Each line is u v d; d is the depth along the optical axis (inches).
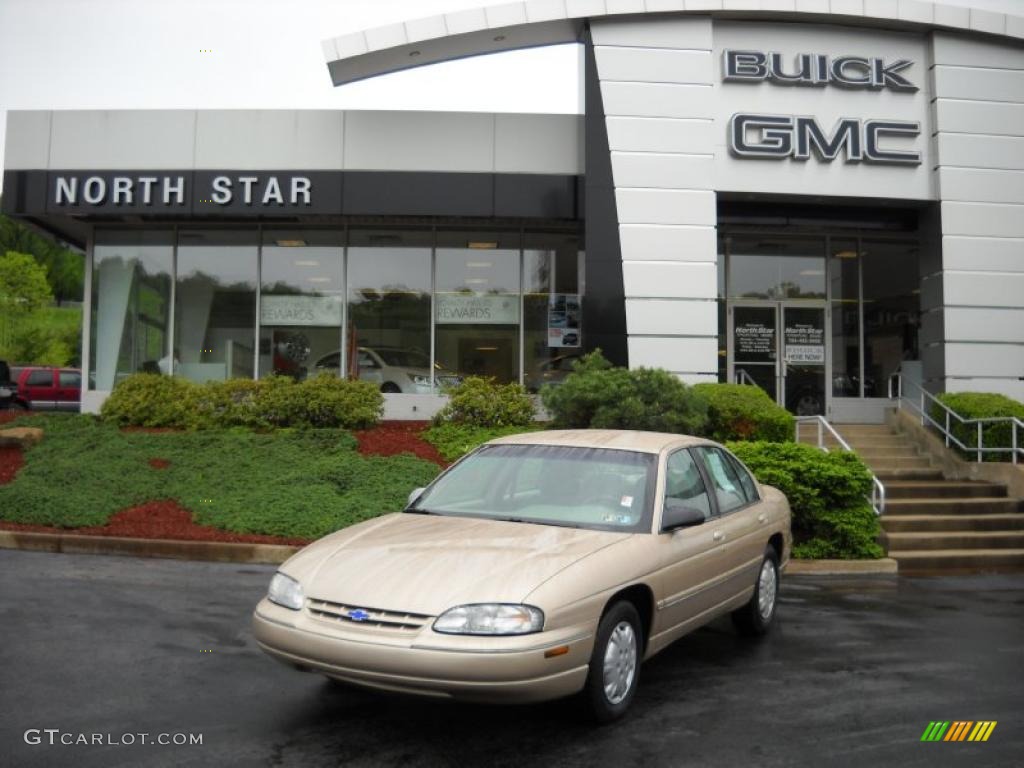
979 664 242.8
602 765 166.1
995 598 343.0
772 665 236.8
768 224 621.9
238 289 673.0
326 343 671.1
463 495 228.2
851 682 222.8
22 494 421.1
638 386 481.4
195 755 167.3
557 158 619.8
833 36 604.7
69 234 701.9
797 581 373.4
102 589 306.0
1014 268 607.5
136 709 191.5
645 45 585.9
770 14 589.3
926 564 416.8
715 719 192.7
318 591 176.4
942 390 601.0
